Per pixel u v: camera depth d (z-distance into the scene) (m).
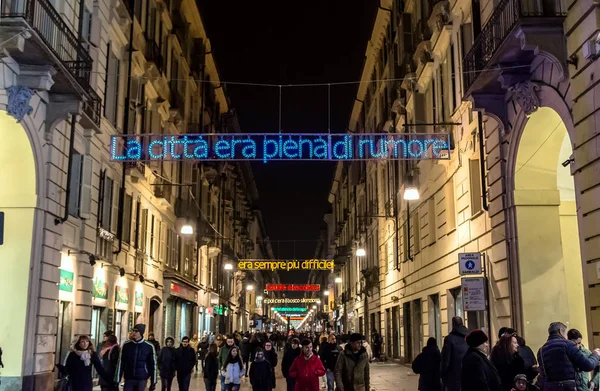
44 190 14.14
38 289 13.84
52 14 13.23
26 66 12.71
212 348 14.90
